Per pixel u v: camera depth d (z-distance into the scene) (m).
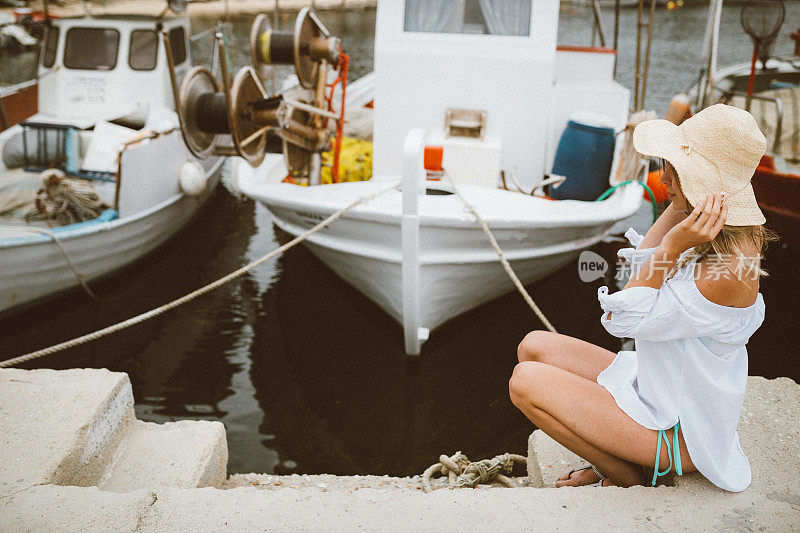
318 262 7.08
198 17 21.12
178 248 7.73
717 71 9.91
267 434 4.54
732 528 1.95
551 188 6.01
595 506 2.06
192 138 5.69
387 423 4.71
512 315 6.16
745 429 2.46
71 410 2.46
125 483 2.52
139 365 5.39
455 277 5.05
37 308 6.23
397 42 5.89
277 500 2.10
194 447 2.72
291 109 5.74
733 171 1.79
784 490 2.12
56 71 7.88
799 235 7.05
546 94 5.84
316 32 6.07
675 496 2.09
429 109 6.01
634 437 2.05
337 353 5.59
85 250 6.26
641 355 2.03
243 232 8.27
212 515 2.03
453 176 5.66
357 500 2.12
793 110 8.26
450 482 3.17
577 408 2.09
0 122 8.27
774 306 6.44
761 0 7.45
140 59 7.98
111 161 7.20
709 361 1.94
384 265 4.98
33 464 2.19
